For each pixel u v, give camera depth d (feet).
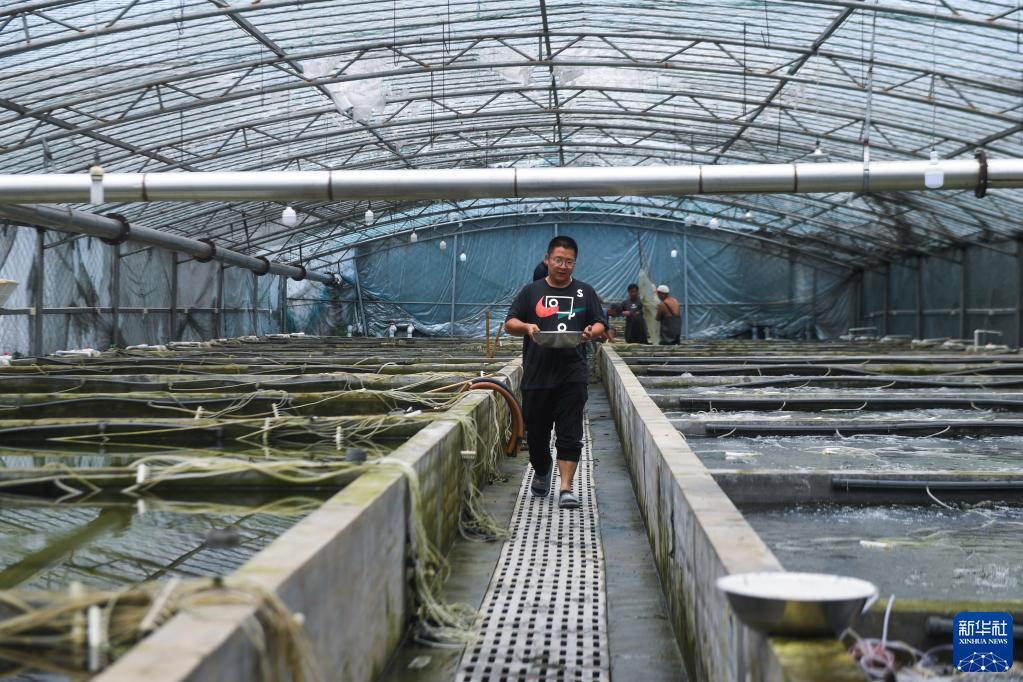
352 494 10.06
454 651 11.43
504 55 52.08
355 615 9.00
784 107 58.85
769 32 46.96
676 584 12.08
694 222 104.27
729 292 108.68
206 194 36.19
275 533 13.99
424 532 12.42
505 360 39.60
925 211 75.10
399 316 110.22
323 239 102.78
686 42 50.19
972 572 11.65
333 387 27.17
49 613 6.22
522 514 19.22
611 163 84.94
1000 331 73.92
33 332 54.90
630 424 23.20
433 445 14.12
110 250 66.18
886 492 14.85
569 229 108.88
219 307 87.76
